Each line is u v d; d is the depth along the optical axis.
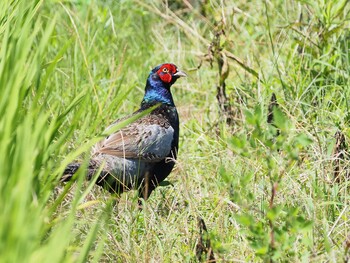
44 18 16.47
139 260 9.35
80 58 14.82
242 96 13.70
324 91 13.38
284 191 10.34
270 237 8.13
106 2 17.83
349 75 13.07
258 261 8.96
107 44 16.34
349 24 14.34
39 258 6.70
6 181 7.44
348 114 12.34
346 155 11.05
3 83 8.45
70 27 16.00
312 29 13.91
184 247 9.55
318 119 12.41
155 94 12.54
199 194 11.05
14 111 7.83
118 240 9.91
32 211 7.20
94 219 9.98
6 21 9.98
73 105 9.33
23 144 7.44
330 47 13.70
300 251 9.08
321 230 9.54
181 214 10.28
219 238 9.21
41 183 8.20
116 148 11.70
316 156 11.19
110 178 11.69
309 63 13.86
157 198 11.75
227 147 12.05
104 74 15.37
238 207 9.85
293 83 13.67
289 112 12.35
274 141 11.09
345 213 9.91
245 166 11.25
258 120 8.29
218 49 13.62
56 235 6.97
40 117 8.11
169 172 12.22
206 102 14.68
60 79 14.38
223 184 10.97
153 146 11.90
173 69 12.55
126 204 10.66
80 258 7.46
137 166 11.85
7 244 6.56
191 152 12.84
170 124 12.31
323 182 10.51
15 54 8.55
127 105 14.52
